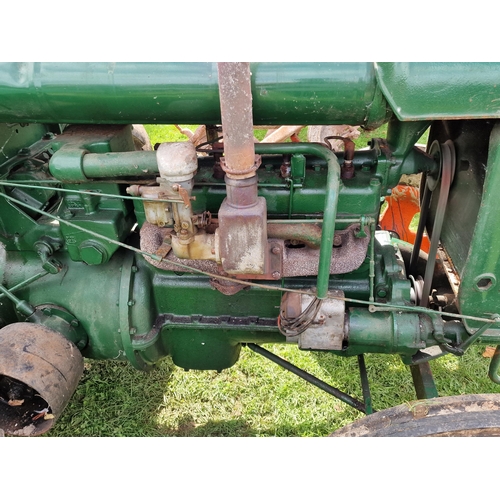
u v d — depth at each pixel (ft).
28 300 7.23
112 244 6.63
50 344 6.51
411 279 7.57
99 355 7.54
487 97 4.89
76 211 6.64
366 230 6.26
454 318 6.95
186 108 5.43
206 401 9.71
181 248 5.94
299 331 6.48
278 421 9.28
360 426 5.79
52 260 7.05
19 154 7.41
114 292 7.07
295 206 6.20
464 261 6.28
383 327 6.58
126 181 6.06
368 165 6.38
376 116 5.39
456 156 6.49
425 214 7.38
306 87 5.17
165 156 5.28
